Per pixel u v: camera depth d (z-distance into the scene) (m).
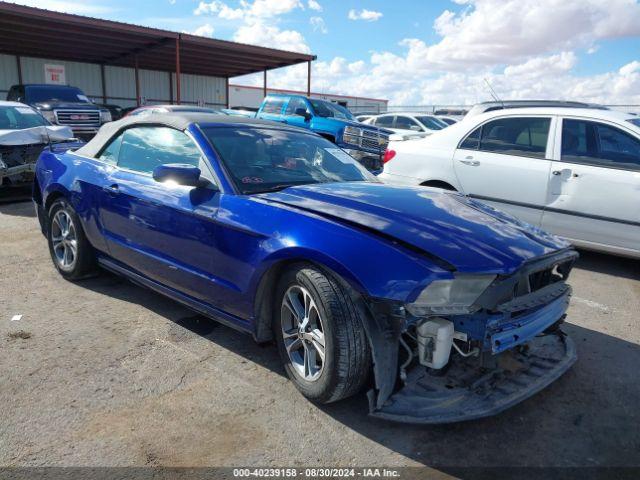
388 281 2.44
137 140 4.00
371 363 2.60
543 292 2.87
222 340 3.52
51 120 14.02
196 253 3.26
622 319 4.20
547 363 3.07
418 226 2.76
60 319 3.76
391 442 2.51
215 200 3.18
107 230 4.03
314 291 2.61
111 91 27.58
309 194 3.15
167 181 3.22
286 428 2.58
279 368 3.17
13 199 8.27
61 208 4.50
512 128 5.88
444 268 2.45
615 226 5.20
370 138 10.67
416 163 6.43
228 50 21.91
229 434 2.52
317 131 11.52
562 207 5.46
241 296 3.01
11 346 3.31
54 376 2.97
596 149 5.36
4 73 24.12
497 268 2.51
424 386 2.74
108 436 2.46
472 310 2.46
